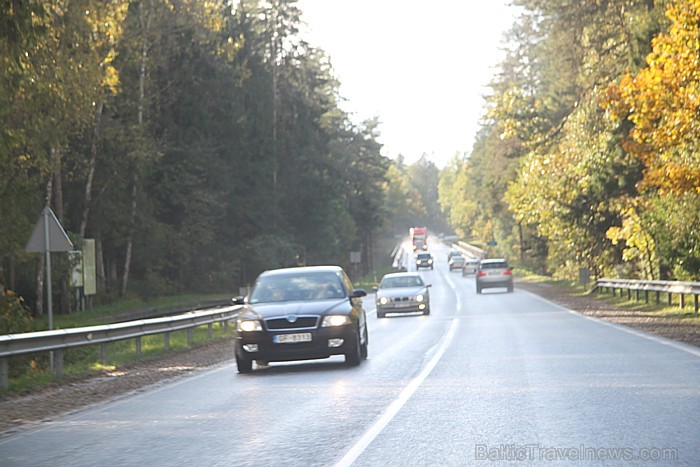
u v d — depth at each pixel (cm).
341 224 17150
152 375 3158
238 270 13112
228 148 12381
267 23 13888
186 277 12312
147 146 9062
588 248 8962
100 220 9619
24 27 3634
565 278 12431
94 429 1933
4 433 1952
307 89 14600
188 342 4425
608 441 1532
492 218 19575
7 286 7406
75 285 8056
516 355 3147
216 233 12925
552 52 8181
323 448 1574
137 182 10125
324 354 2986
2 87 4059
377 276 18475
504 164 13338
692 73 4362
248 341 2983
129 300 9800
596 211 8181
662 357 2858
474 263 16862
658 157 4947
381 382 2544
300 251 13625
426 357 3241
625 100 4750
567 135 7469
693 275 5788
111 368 3400
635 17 6244
